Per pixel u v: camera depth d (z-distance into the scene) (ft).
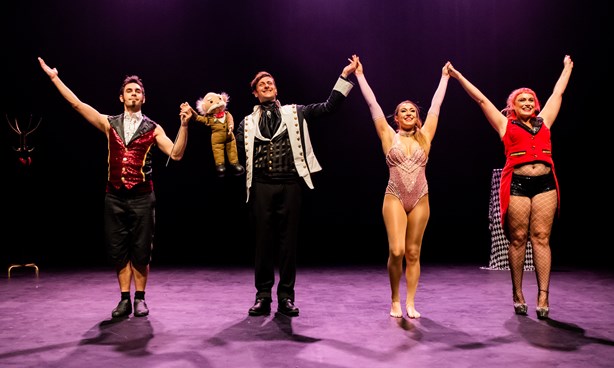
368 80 24.53
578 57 22.84
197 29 23.77
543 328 10.25
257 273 11.63
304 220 27.58
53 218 25.16
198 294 13.88
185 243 26.32
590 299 12.96
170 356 8.63
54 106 23.63
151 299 13.21
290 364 8.23
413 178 10.99
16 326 10.51
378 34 24.14
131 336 9.77
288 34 24.09
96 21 23.04
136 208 11.35
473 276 16.60
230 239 27.22
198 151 26.40
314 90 24.56
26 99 23.22
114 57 23.41
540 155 11.32
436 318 11.06
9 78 22.86
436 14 23.86
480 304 12.43
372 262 20.16
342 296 13.51
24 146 18.38
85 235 25.48
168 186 26.76
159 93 24.02
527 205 11.35
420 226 11.08
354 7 24.02
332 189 27.22
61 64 23.07
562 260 19.97
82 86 23.35
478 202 26.55
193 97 24.23
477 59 23.85
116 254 11.39
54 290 14.44
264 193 11.41
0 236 23.54
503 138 11.68
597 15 22.34
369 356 8.59
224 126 11.20
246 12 23.89
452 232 26.84
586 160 24.03
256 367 8.10
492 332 9.96
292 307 11.43
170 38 23.68
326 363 8.27
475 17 23.61
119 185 11.24
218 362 8.34
